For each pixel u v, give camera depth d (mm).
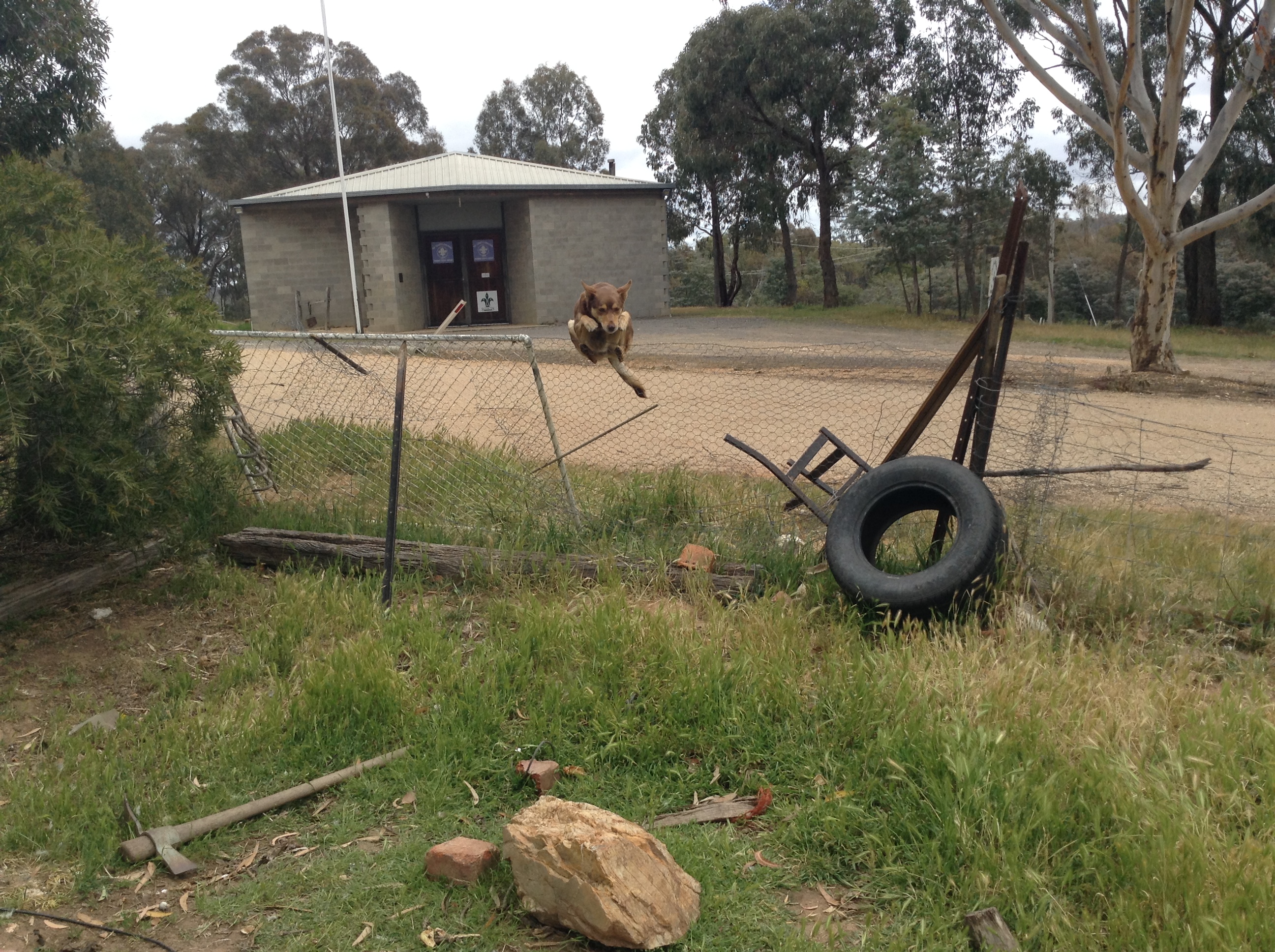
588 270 28766
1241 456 10500
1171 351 17297
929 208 32156
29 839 3816
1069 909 3213
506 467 7965
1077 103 16547
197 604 6043
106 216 43031
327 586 6141
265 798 4035
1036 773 3779
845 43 33594
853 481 6863
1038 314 43938
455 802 4047
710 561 6254
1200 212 32656
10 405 4820
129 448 5613
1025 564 5641
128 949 3262
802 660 4879
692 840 3688
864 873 3529
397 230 27625
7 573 6238
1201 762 3754
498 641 5324
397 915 3373
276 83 53156
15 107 13391
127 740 4543
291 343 8602
